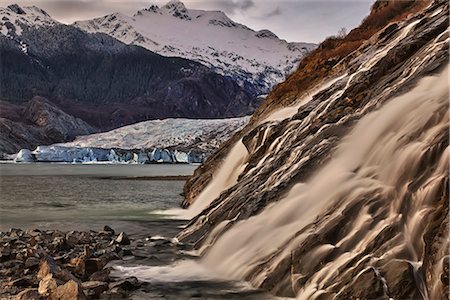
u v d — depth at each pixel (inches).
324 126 491.2
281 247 370.6
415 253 293.6
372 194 354.6
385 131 401.1
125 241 520.7
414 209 313.1
